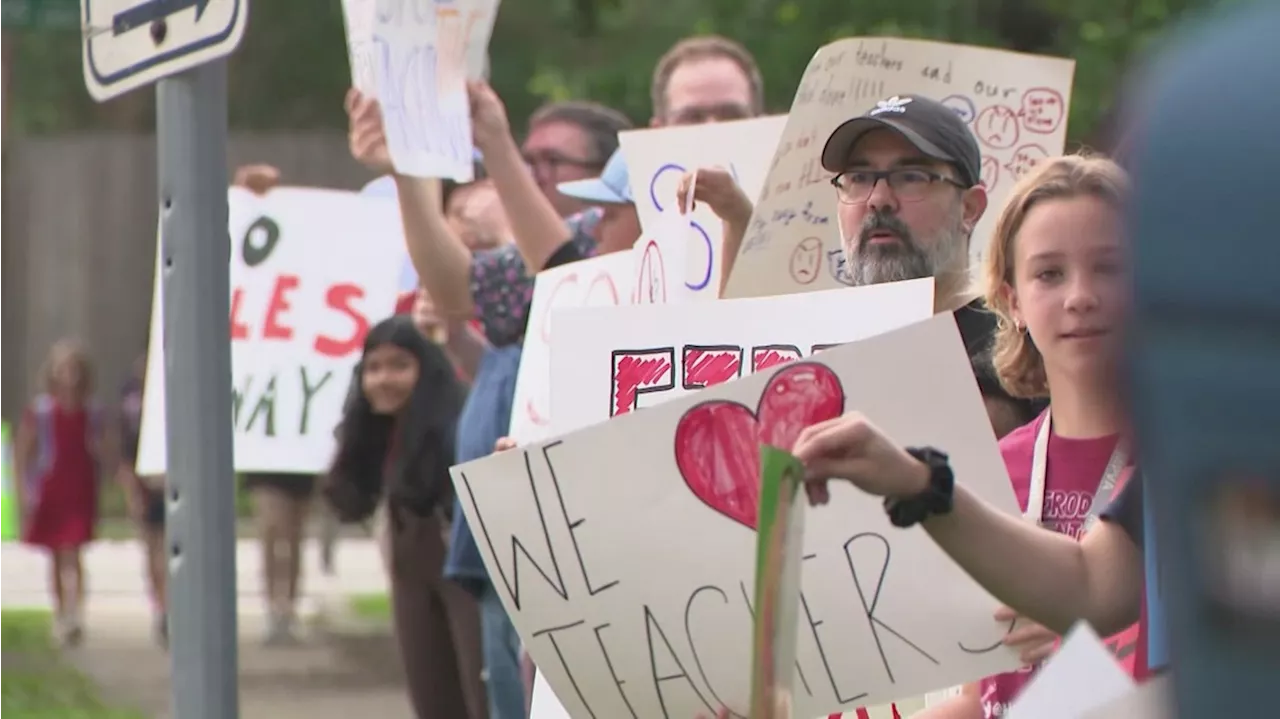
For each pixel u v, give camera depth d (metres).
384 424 14.95
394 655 28.48
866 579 5.52
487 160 12.38
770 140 10.96
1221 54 1.79
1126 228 1.87
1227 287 1.77
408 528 14.01
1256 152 1.75
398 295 16.33
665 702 5.65
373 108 12.82
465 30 12.46
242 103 66.56
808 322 6.80
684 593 5.56
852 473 5.04
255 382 15.66
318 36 66.25
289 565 29.84
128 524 51.38
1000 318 7.07
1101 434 6.33
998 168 10.10
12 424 58.00
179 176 6.91
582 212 13.80
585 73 38.16
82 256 58.53
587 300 9.85
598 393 7.24
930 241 7.66
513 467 5.62
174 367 6.91
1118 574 5.41
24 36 69.88
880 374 5.42
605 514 5.58
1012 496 5.37
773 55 32.56
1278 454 1.77
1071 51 30.06
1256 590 1.79
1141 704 3.72
